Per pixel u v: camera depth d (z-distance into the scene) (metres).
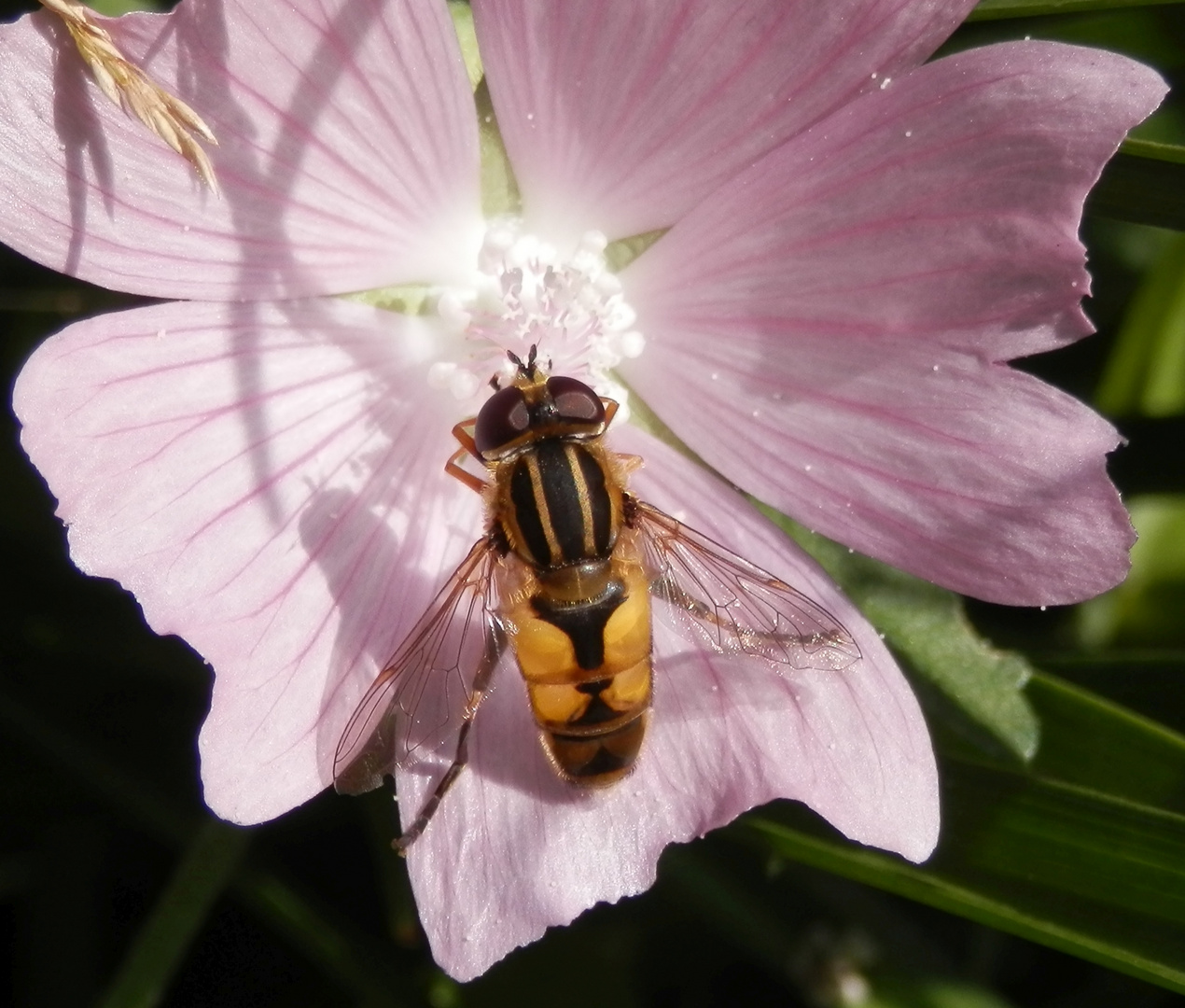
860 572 0.15
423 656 0.14
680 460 0.14
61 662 0.15
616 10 0.14
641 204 0.14
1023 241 0.14
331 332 0.14
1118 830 0.14
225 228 0.14
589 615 0.14
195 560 0.13
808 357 0.14
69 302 0.15
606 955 0.15
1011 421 0.14
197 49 0.13
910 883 0.14
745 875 0.15
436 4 0.14
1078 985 0.15
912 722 0.14
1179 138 0.15
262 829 0.15
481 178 0.14
